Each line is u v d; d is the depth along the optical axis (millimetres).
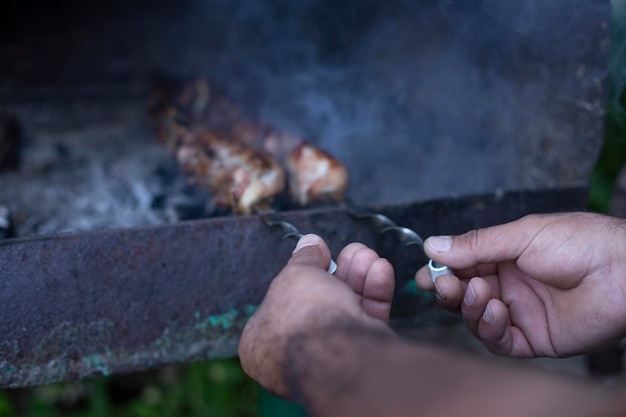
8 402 867
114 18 854
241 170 623
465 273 542
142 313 547
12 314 520
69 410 893
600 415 312
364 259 464
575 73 641
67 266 523
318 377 365
